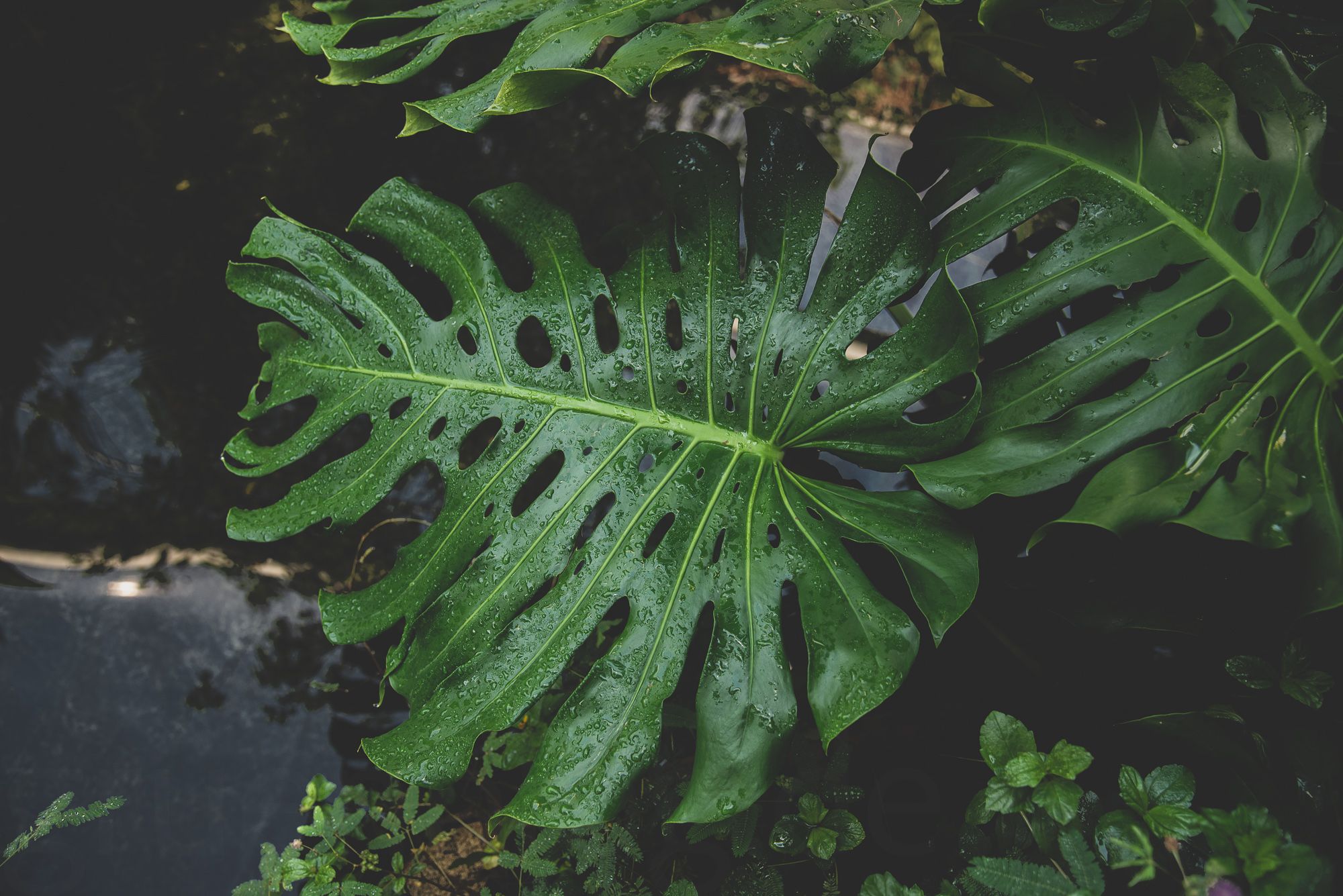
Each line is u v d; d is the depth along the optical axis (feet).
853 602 3.92
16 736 5.27
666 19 3.84
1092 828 3.80
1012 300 4.03
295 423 5.68
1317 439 3.83
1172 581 4.31
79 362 5.54
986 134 4.18
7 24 5.10
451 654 4.03
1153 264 3.99
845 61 3.68
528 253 4.21
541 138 5.60
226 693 5.40
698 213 4.15
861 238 4.09
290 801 5.23
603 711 3.91
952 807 4.58
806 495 4.11
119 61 5.27
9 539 5.52
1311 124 4.00
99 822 5.15
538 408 4.17
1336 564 3.67
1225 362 3.93
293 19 4.27
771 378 4.16
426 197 4.21
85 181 5.33
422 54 4.02
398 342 4.20
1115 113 4.09
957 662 4.83
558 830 4.41
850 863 4.50
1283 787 3.82
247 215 5.47
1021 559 4.74
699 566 4.03
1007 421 4.00
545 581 4.08
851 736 4.77
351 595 4.09
